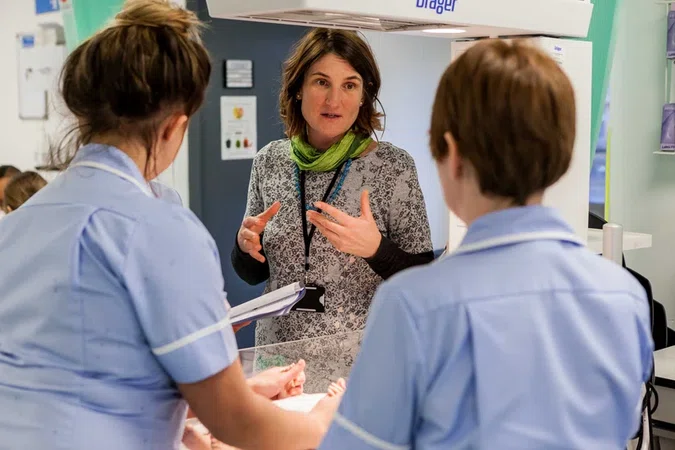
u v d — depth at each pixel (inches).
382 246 74.0
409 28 64.9
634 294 39.8
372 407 36.8
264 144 192.7
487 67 36.3
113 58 41.6
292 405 55.7
